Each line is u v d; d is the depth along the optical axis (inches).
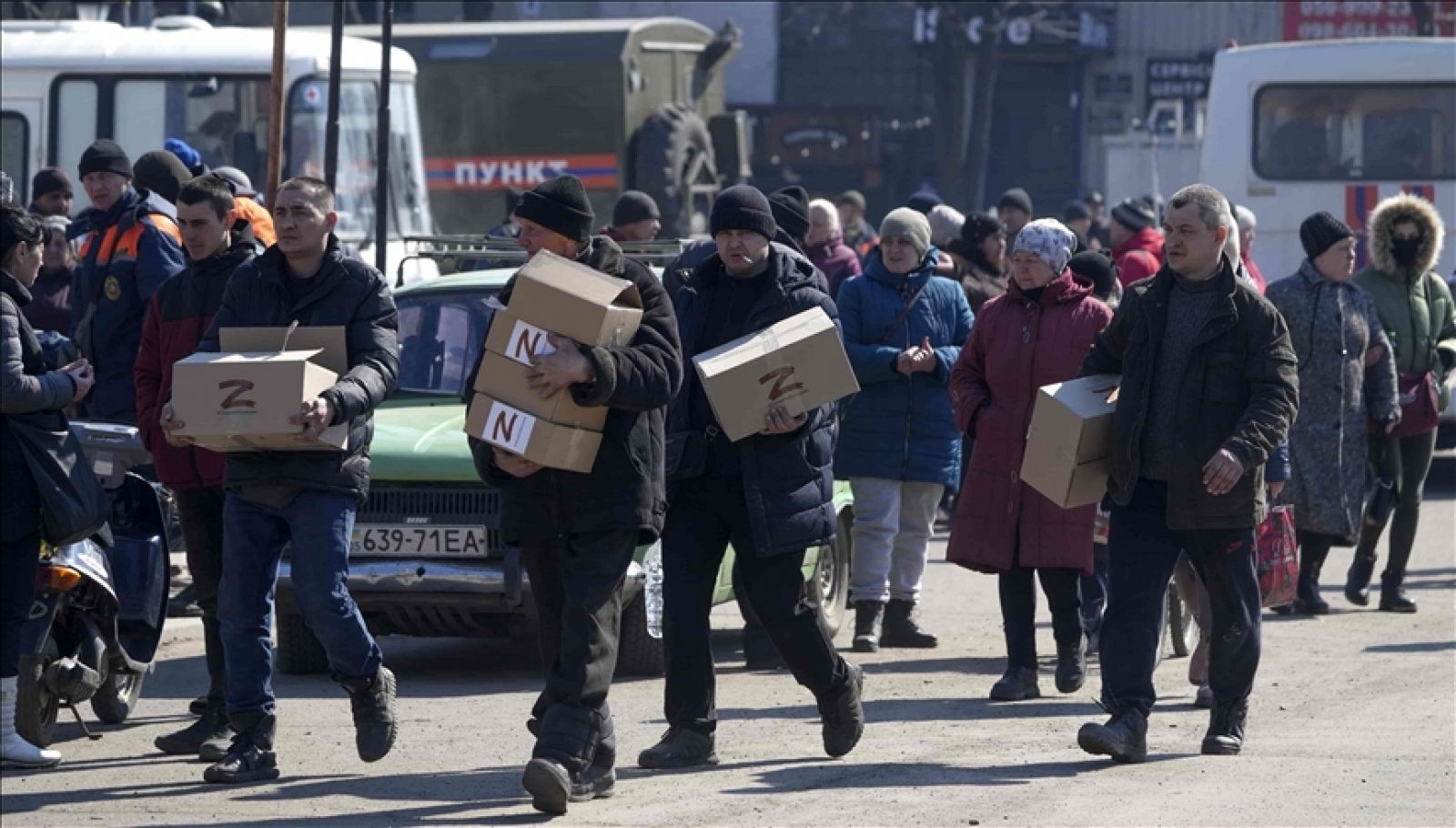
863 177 5083.7
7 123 2122.3
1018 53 5196.9
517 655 1141.7
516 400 695.1
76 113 2110.0
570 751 708.7
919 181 5157.5
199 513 831.7
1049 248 975.0
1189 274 801.6
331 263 768.9
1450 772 788.0
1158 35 5241.1
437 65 2484.0
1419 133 2421.3
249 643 773.3
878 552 1133.1
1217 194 798.5
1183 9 5226.4
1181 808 722.8
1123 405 800.9
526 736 880.9
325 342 753.0
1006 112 5270.7
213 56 2087.8
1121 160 3265.3
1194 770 794.8
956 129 4864.7
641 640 1038.4
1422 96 2417.6
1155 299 805.2
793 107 5078.7
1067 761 816.9
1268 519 1014.4
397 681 1047.0
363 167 2096.5
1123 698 807.1
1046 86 5251.0
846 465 1127.0
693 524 779.4
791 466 756.6
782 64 5206.7
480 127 2482.8
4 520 783.1
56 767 812.6
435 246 1678.2
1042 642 1183.6
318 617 753.0
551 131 2461.9
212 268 831.7
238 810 728.3
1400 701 965.8
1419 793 747.4
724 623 1279.5
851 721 805.9
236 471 756.0
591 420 701.9
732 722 914.1
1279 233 2452.0
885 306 1122.0
